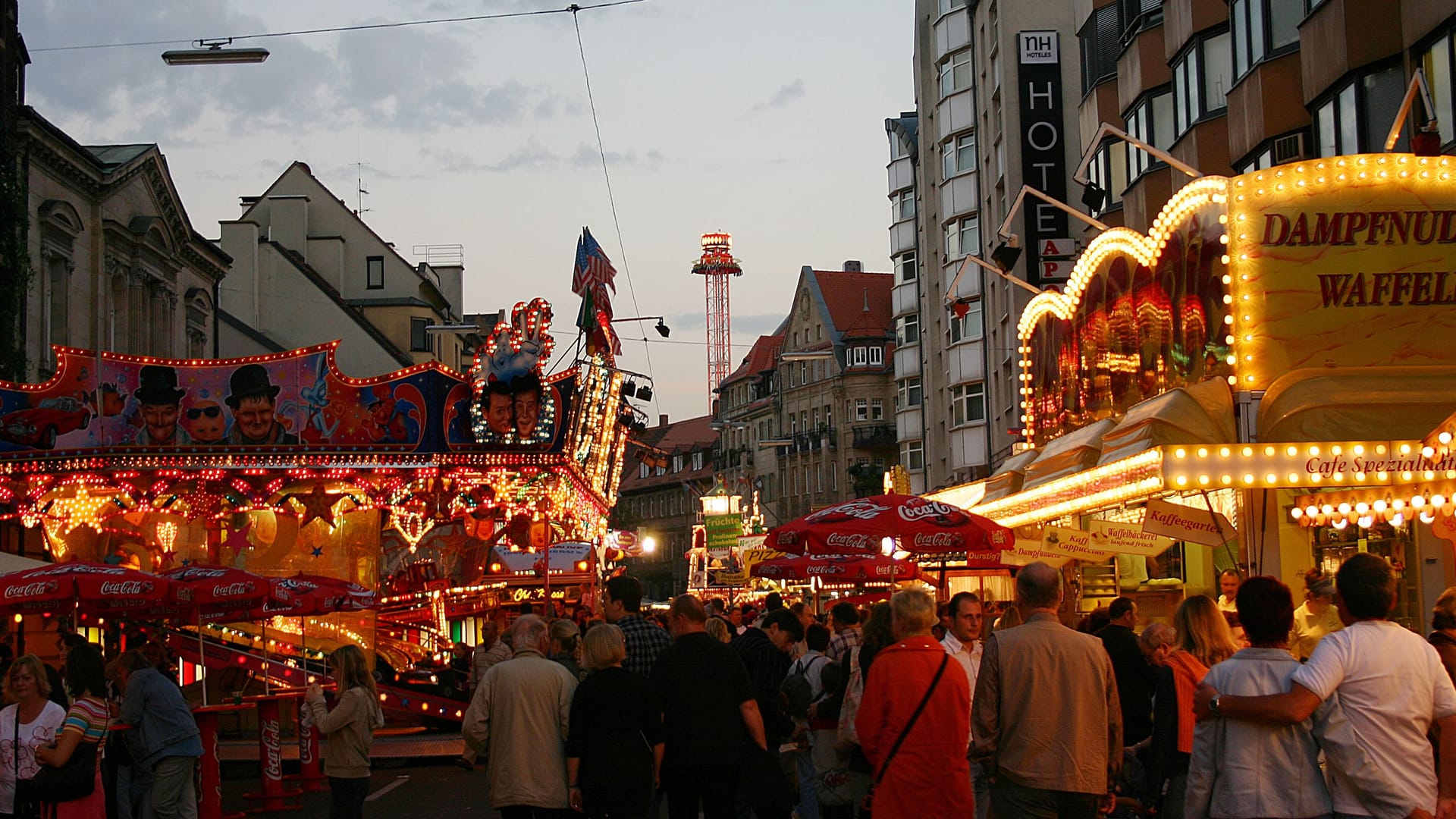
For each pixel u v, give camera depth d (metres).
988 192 47.19
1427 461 12.22
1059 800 7.47
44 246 28.30
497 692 9.13
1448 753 6.01
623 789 8.66
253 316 53.31
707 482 111.88
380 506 23.48
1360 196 13.96
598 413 24.44
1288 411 13.34
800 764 11.32
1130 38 28.22
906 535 13.41
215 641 22.67
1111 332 19.16
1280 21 21.12
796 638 11.81
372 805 15.55
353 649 11.72
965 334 49.53
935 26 51.72
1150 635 9.38
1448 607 8.14
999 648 7.61
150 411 21.41
